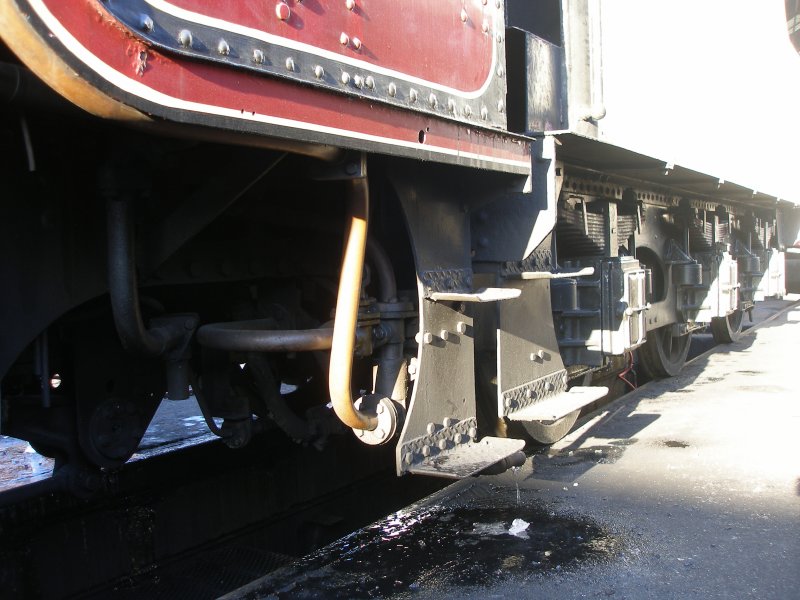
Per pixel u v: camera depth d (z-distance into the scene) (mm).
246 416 2918
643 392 5715
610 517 2998
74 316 2527
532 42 3617
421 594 2352
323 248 3268
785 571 2480
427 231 3012
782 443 4090
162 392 3008
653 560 2584
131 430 2875
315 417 3109
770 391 5609
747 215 9719
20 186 2072
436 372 2975
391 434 2770
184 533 3611
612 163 4922
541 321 3916
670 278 6805
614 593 2342
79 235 2230
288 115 1912
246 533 3857
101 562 3281
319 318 3482
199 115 1665
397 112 2371
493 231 3645
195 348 3135
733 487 3348
